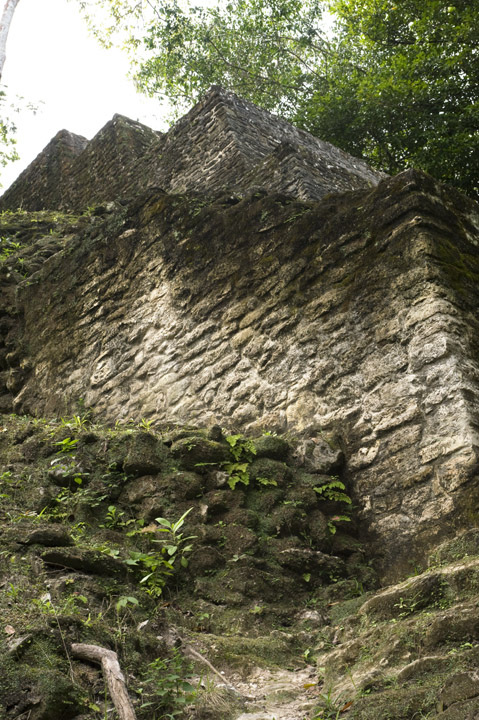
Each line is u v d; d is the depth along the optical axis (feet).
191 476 13.32
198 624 10.71
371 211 14.88
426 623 8.80
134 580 10.93
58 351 22.50
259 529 12.73
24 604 8.62
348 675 8.85
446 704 7.08
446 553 11.25
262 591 11.65
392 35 49.32
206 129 30.78
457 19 42.75
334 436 14.23
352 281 14.85
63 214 36.65
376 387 13.83
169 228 19.70
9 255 28.99
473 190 41.34
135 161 35.83
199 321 18.16
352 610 11.19
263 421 15.80
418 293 13.55
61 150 43.75
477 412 12.44
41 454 14.80
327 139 47.34
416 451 12.82
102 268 21.74
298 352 15.52
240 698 8.60
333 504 13.56
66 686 7.21
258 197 17.67
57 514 12.85
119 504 13.37
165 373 18.62
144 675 8.36
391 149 46.14
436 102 43.04
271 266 16.67
